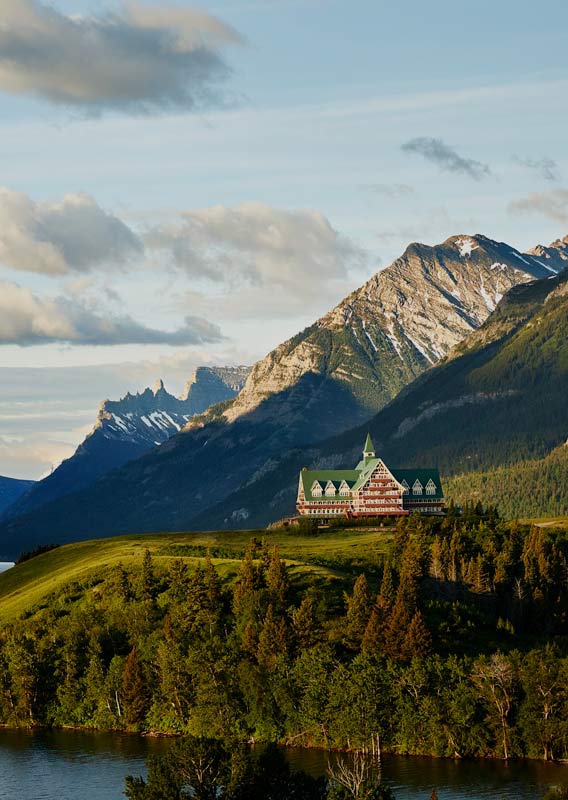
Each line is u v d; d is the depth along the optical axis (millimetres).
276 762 177125
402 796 194375
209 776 175125
